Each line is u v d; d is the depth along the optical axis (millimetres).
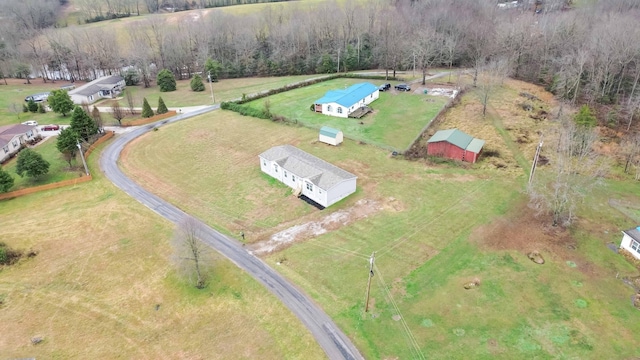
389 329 33656
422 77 100688
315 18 125062
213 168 61188
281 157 57344
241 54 119875
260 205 51750
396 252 42156
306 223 47531
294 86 98000
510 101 80312
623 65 75688
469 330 33281
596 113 72688
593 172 53969
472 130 69000
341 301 36562
